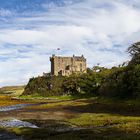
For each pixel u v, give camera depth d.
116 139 34.16
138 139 33.38
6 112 89.00
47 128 49.38
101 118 57.31
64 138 37.62
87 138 36.41
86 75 179.75
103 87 120.81
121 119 53.34
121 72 111.69
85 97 161.62
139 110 69.44
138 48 105.81
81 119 57.81
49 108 96.00
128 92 99.75
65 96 181.50
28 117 69.38
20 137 42.69
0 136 43.91
